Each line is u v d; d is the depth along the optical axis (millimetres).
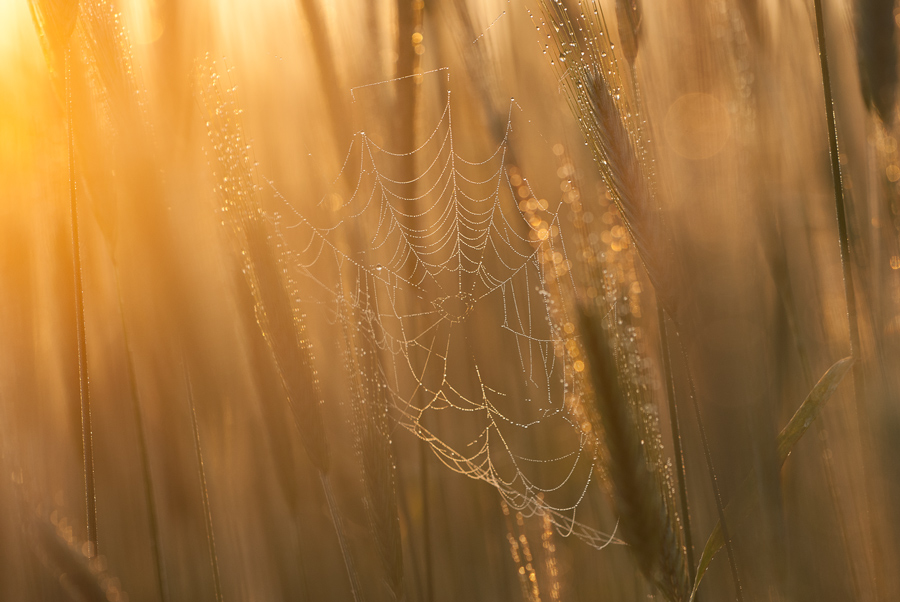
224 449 997
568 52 868
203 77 904
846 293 894
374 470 901
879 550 888
